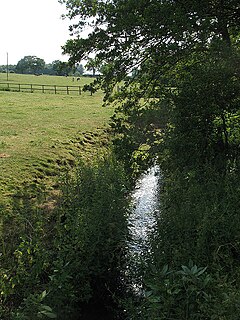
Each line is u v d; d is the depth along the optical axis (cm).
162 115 810
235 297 344
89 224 634
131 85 946
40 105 2941
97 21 908
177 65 927
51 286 531
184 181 640
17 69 11975
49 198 931
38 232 645
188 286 394
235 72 800
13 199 825
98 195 709
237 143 830
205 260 456
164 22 821
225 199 554
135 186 1094
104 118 2291
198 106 798
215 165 712
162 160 810
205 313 371
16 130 1812
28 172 1183
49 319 512
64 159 1399
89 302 645
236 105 803
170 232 525
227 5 872
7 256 640
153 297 388
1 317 529
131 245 662
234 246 471
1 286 545
